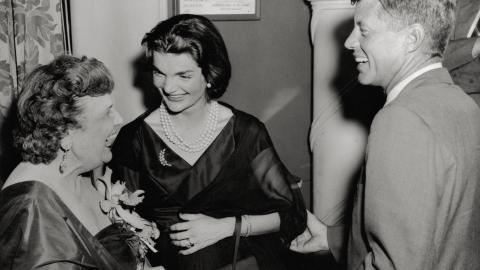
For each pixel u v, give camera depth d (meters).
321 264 2.78
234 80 2.93
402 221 1.09
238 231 1.83
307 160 3.26
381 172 1.12
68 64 1.34
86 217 1.41
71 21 2.39
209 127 1.88
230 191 1.90
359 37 1.29
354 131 2.75
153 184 1.89
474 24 2.17
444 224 1.14
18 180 1.30
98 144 1.40
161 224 1.90
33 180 1.30
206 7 2.73
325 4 2.77
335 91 2.83
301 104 3.16
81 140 1.36
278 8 2.96
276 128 3.12
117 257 1.44
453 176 1.12
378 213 1.12
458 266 1.21
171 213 1.90
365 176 1.20
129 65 2.53
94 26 2.42
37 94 1.29
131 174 1.91
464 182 1.15
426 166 1.08
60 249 1.24
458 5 2.22
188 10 2.69
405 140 1.10
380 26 1.22
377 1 1.22
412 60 1.22
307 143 3.23
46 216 1.26
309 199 3.31
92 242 1.33
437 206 1.11
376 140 1.15
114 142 1.92
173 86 1.70
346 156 2.76
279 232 1.93
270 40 2.98
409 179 1.08
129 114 2.58
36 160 1.32
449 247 1.19
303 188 3.27
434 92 1.16
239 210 1.92
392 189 1.10
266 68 3.01
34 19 2.26
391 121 1.13
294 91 3.12
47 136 1.30
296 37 3.06
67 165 1.38
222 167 1.89
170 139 1.88
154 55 1.70
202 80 1.77
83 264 1.27
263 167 1.93
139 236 1.59
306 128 3.21
